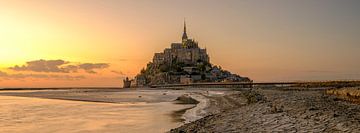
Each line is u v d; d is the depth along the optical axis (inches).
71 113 2144.4
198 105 2652.6
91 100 4104.3
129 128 1403.8
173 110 2348.7
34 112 2231.8
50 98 4781.0
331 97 1584.6
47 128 1424.7
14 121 1685.5
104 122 1627.7
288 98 1556.3
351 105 1075.3
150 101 3796.8
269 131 705.0
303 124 708.0
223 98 3093.0
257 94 2493.8
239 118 1011.3
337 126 623.8
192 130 931.3
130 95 5669.3
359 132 543.5
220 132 812.6
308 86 4301.2
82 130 1363.2
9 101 3907.5
